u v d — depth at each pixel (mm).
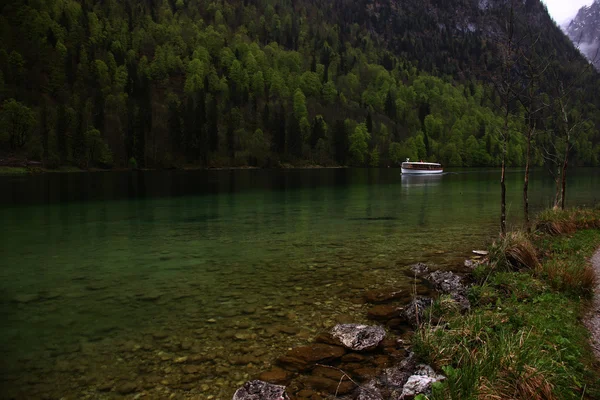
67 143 107875
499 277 9211
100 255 14086
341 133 147750
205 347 6738
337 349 6504
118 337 7223
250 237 17359
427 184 58812
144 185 55031
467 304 7770
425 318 7320
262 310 8484
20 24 169500
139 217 24297
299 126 152375
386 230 18875
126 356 6480
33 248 15328
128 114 135500
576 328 6281
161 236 17797
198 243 16125
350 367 5910
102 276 11391
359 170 123438
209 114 145625
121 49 184375
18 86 137000
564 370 4676
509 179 70688
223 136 150375
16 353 6656
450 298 7918
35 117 112688
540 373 4445
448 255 13414
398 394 5074
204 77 180750
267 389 5016
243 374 5828
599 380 4676
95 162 111500
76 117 117125
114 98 144625
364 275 11086
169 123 140375
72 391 5496
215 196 39281
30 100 132250
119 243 16219
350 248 14820
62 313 8500
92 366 6176
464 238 16547
